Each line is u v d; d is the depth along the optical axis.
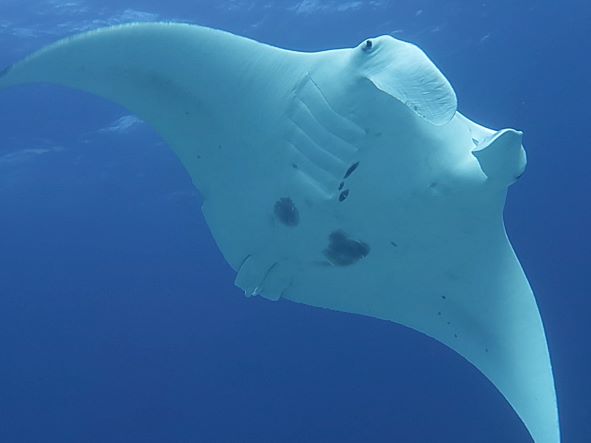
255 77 2.95
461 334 3.40
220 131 3.08
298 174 2.95
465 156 2.80
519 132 2.53
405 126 2.73
